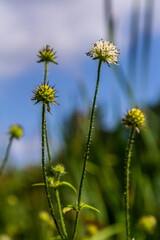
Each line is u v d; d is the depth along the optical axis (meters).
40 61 0.42
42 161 0.38
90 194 0.67
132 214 0.60
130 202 0.64
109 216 0.65
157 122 0.66
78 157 0.74
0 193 0.79
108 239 0.61
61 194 0.70
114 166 0.71
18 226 0.68
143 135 0.62
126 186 0.39
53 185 0.39
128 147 0.39
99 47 0.40
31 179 0.81
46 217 0.53
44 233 0.53
